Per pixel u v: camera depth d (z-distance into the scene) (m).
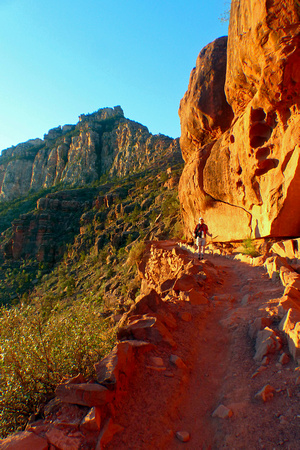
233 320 4.30
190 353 3.64
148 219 76.56
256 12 7.52
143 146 190.25
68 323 5.27
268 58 7.44
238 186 11.28
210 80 15.64
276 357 3.07
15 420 3.72
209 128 16.20
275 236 9.34
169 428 2.44
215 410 2.54
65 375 4.20
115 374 2.65
